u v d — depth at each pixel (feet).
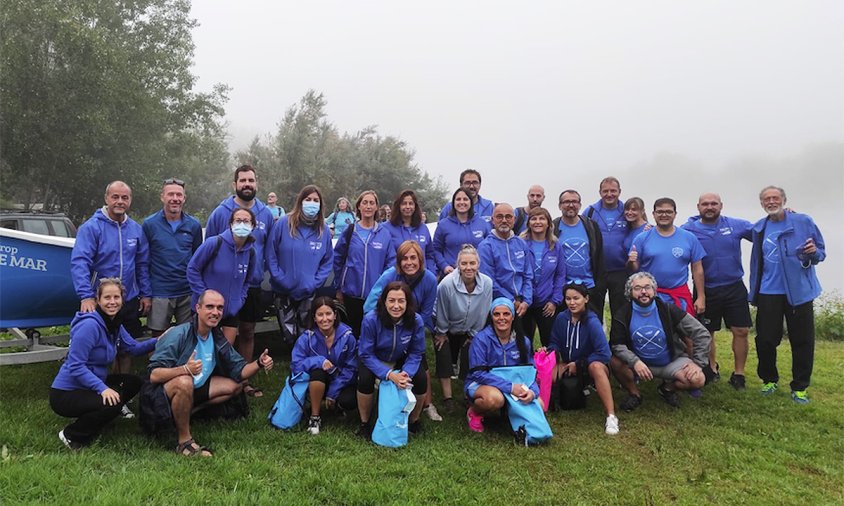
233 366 14.07
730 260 19.03
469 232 19.15
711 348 19.67
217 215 16.37
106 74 69.77
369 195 17.26
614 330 17.01
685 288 18.30
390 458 12.78
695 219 19.79
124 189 14.96
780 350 27.66
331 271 17.54
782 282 18.21
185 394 12.25
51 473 10.61
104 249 14.74
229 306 15.23
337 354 14.83
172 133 93.04
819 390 19.85
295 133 112.98
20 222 34.01
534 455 13.51
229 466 11.62
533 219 17.74
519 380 14.70
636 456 13.78
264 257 16.89
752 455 13.94
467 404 15.85
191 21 91.91
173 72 88.69
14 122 65.36
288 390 14.35
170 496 10.07
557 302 17.69
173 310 16.31
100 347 12.73
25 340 17.15
